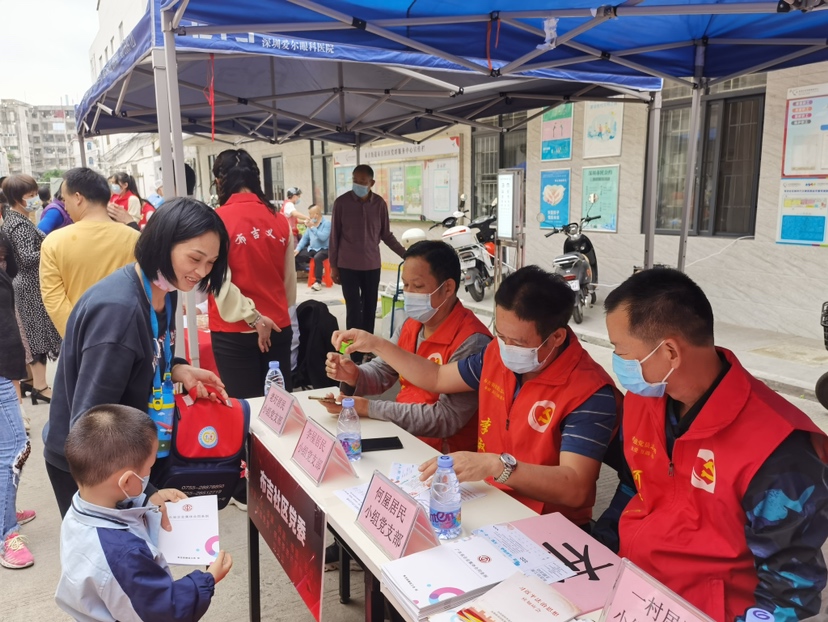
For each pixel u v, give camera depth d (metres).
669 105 7.00
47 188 7.30
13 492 2.79
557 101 5.42
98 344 1.64
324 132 7.43
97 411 1.48
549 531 1.51
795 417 1.30
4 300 2.72
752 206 6.41
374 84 5.57
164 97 2.80
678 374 1.36
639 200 7.36
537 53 3.06
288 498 1.86
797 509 1.23
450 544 1.42
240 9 2.70
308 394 2.64
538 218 8.75
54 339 4.76
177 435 1.94
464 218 10.13
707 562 1.38
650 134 4.89
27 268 4.56
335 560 2.71
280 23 2.74
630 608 1.08
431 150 10.53
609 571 1.35
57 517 3.22
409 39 2.99
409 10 2.82
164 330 1.88
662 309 1.33
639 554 1.47
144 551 1.44
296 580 1.81
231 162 3.23
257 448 2.12
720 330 6.39
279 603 2.51
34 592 2.59
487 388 2.09
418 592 1.24
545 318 1.78
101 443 1.40
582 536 1.49
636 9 2.36
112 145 28.67
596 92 5.03
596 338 6.38
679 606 1.02
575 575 1.33
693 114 4.26
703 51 3.89
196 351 3.40
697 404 1.40
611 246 7.77
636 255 7.50
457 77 4.86
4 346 2.69
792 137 5.89
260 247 3.13
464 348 2.39
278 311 3.28
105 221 2.99
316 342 4.16
